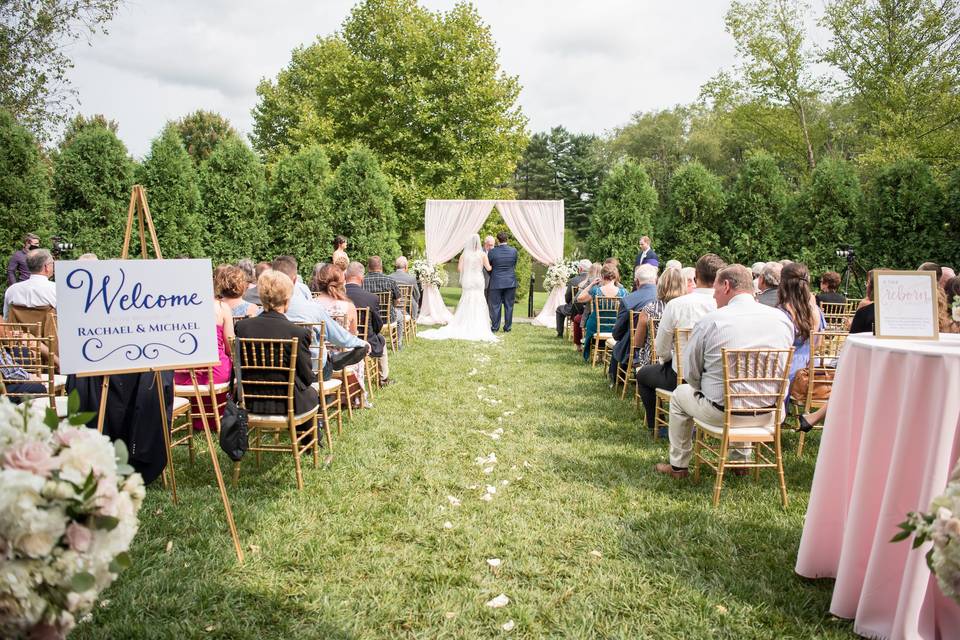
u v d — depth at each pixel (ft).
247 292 21.47
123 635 7.70
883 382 8.06
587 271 34.60
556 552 10.16
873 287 9.55
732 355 11.94
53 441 5.30
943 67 61.21
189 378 15.43
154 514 11.15
